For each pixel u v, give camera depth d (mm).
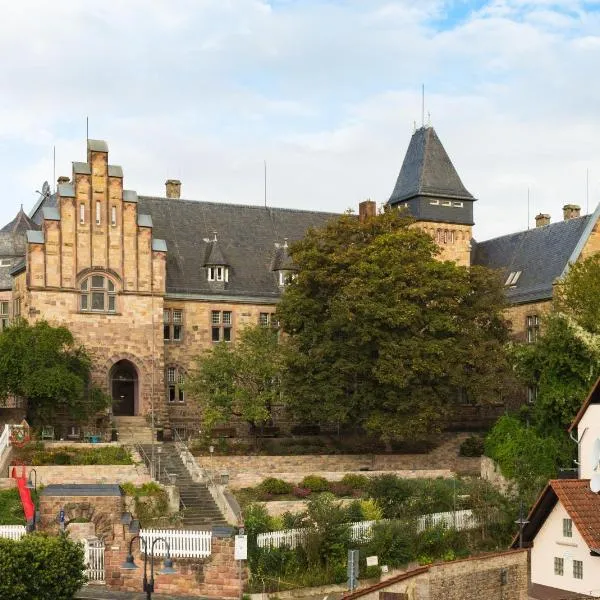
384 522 48781
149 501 50125
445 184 83500
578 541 35656
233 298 75812
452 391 65812
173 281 74688
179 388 70062
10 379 58812
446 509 53094
